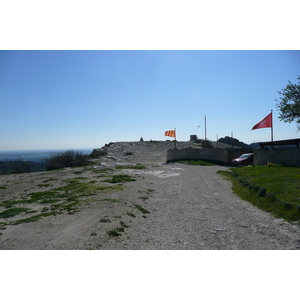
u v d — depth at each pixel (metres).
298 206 8.61
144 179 18.30
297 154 21.33
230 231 7.78
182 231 7.77
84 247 6.32
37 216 9.16
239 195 12.79
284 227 7.91
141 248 6.45
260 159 24.34
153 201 11.76
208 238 7.22
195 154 33.91
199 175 20.19
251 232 7.66
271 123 23.38
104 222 8.22
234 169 21.95
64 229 7.63
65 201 11.68
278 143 23.08
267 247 6.59
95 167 26.27
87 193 12.96
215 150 31.64
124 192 13.20
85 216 8.99
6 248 6.30
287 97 18.75
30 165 37.31
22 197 13.33
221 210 10.22
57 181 18.14
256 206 10.58
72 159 36.94
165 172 22.25
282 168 18.88
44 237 6.99
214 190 14.27
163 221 8.75
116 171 23.00
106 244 6.56
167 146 51.56
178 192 13.82
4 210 10.58
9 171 35.19
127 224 8.21
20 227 7.91
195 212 9.95
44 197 12.89
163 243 6.82
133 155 42.84
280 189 11.81
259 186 12.41
